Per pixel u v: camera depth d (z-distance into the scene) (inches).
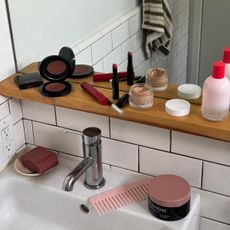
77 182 46.2
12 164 49.7
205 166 42.3
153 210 41.2
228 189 42.3
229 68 39.0
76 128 47.5
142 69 45.3
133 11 47.6
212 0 45.6
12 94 46.3
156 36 46.7
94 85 45.6
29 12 47.8
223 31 45.3
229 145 40.1
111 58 46.4
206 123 38.7
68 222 46.9
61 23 48.7
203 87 39.4
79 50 48.2
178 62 44.7
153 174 45.6
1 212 48.4
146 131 43.5
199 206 44.1
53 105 46.4
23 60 49.4
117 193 44.4
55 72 46.2
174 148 42.9
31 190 47.4
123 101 42.2
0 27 45.6
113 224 43.8
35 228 47.4
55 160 47.7
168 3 46.8
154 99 42.6
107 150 46.9
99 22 47.7
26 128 50.9
